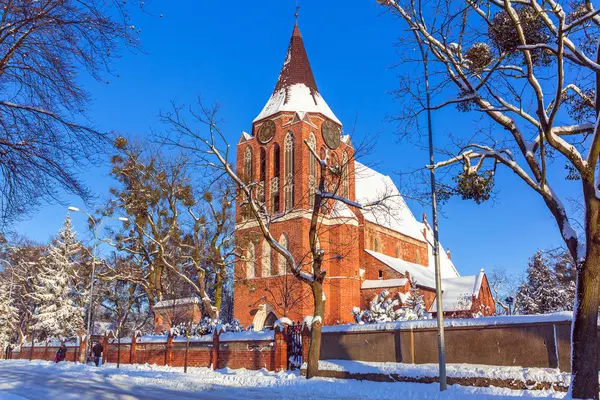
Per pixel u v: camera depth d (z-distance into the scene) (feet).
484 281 201.87
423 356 63.87
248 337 89.71
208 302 121.19
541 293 167.94
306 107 176.86
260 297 159.84
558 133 48.16
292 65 187.62
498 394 48.98
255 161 179.52
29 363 125.80
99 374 84.07
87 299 172.04
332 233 163.22
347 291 159.84
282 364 82.02
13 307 199.62
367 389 55.98
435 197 57.21
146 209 130.82
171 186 122.72
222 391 58.34
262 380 68.23
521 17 45.85
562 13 40.27
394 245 208.13
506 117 50.06
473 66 48.57
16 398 47.21
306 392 56.59
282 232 163.32
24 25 31.35
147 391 58.03
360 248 182.39
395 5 49.44
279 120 176.04
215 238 126.93
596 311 42.57
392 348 67.00
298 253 157.07
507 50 45.68
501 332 57.06
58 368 100.27
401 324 66.49
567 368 51.57
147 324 222.07
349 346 71.61
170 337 107.65
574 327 43.11
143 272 167.94
